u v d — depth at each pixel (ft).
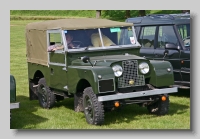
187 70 39.32
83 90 32.99
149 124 30.58
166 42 41.98
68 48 33.45
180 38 40.70
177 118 32.30
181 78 40.04
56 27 34.86
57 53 34.96
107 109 31.24
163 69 32.12
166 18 42.75
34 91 41.91
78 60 33.22
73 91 32.73
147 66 31.81
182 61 39.78
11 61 73.82
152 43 43.47
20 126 31.17
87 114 31.09
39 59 38.81
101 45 34.35
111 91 29.58
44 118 33.76
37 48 39.14
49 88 37.52
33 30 39.83
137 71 31.53
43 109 37.52
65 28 33.86
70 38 33.88
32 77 41.04
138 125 30.45
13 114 35.53
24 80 55.06
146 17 45.21
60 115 34.63
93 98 29.99
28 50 41.65
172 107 36.14
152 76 32.01
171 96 41.16
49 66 36.58
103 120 30.12
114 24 35.37
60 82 34.81
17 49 91.61
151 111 33.73
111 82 29.60
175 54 40.40
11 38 109.60
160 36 42.75
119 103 30.01
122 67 30.94
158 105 33.04
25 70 63.93
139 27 45.37
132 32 35.99
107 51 34.42
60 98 39.22
